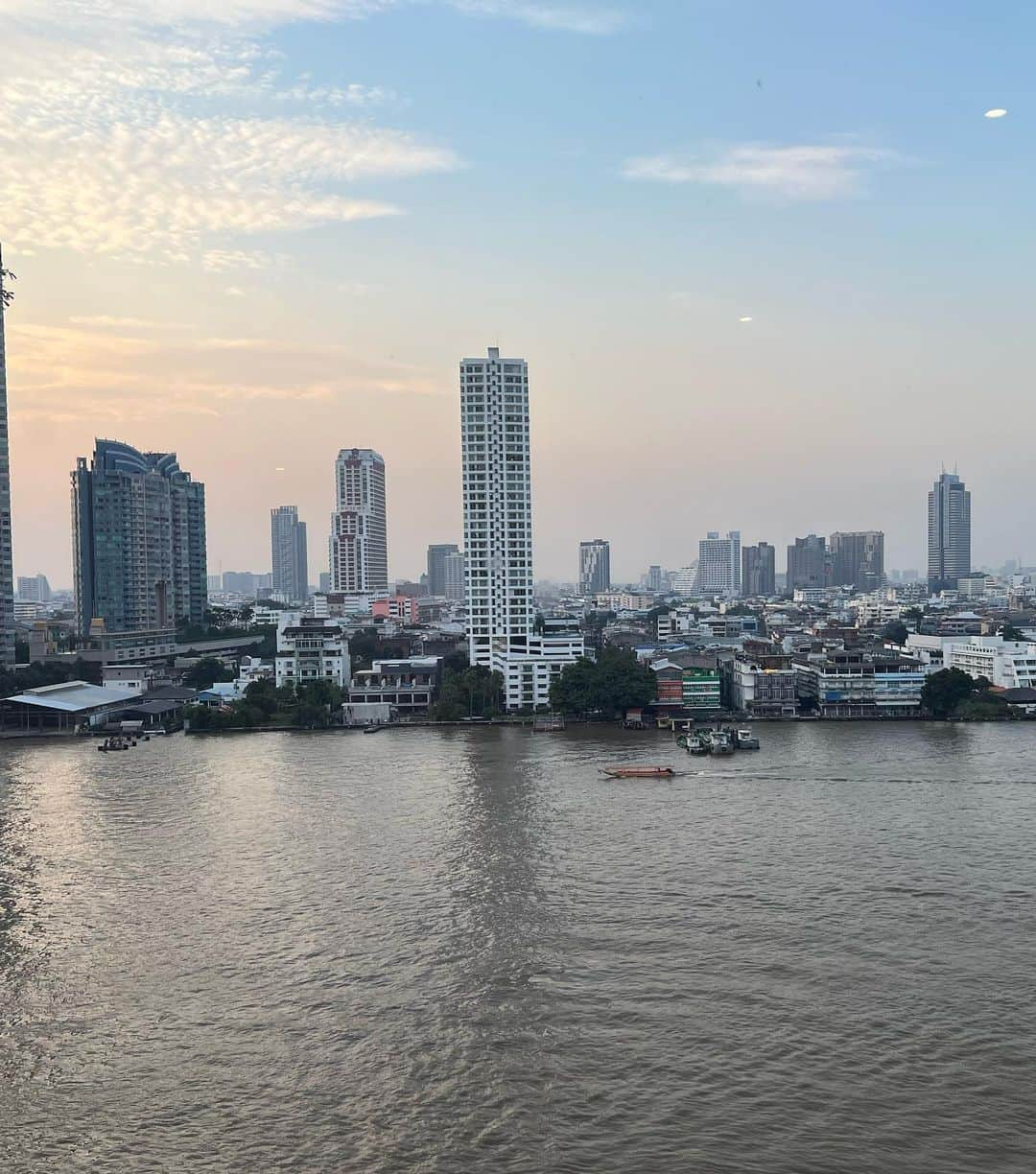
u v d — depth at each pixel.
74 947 121.69
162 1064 94.75
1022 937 119.62
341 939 122.31
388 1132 83.56
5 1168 79.94
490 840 162.50
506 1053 95.00
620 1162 79.00
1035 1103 85.50
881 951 116.12
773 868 146.25
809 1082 89.19
